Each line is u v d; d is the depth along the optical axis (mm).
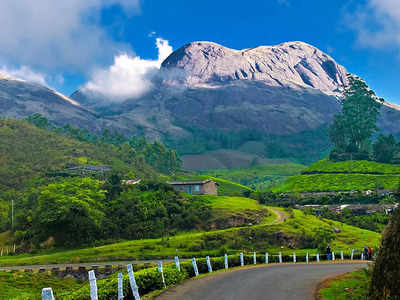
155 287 20969
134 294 17203
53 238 88062
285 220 96812
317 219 103062
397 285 14109
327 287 24125
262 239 81062
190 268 27875
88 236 89250
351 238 84000
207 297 19578
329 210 115938
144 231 91875
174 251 74000
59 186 98062
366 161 178000
